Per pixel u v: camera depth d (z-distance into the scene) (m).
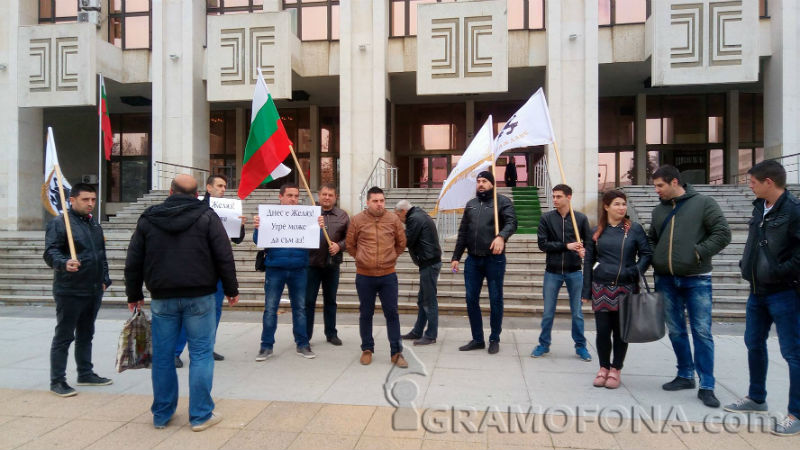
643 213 11.27
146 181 19.05
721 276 8.01
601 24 14.14
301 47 14.83
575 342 5.38
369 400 4.12
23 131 14.83
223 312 8.00
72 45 14.13
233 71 13.70
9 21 14.66
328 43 14.79
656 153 17.00
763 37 13.10
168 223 3.56
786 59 12.59
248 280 8.69
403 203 6.00
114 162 19.16
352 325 7.06
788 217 3.56
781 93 12.66
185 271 3.55
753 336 3.88
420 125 17.94
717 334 6.50
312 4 15.38
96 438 3.45
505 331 6.66
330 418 3.75
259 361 5.25
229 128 18.52
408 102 17.70
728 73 12.27
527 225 11.96
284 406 3.99
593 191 12.88
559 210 5.49
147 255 3.60
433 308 5.99
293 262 5.38
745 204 11.24
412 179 17.94
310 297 5.95
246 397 4.20
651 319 4.12
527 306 7.72
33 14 15.28
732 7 12.25
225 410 3.91
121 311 8.08
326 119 18.31
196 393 3.58
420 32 13.27
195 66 14.58
